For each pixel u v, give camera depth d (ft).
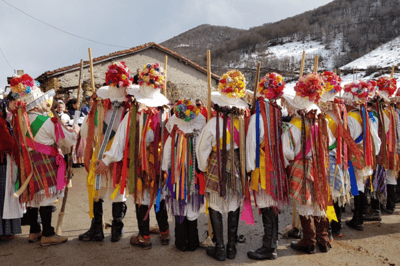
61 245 10.33
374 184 12.66
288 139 9.50
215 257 9.52
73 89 41.11
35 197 9.97
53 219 12.62
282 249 10.29
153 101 10.07
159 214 10.39
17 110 9.94
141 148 9.86
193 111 9.36
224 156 9.23
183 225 9.91
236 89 9.25
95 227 10.57
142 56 49.24
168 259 9.53
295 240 10.98
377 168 12.76
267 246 9.55
